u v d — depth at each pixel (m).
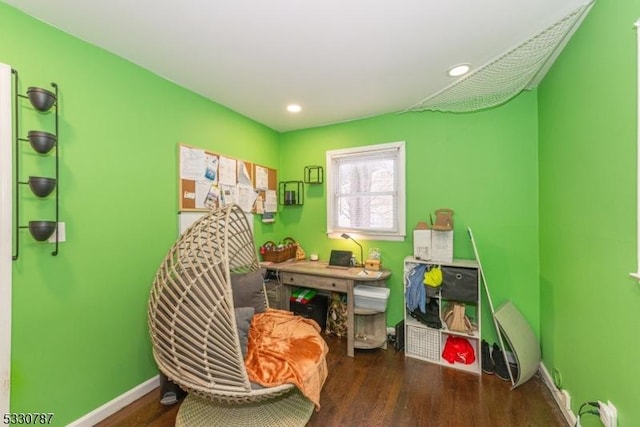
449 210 2.64
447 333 2.42
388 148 2.97
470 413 1.81
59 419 1.59
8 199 1.40
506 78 2.21
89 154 1.72
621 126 1.20
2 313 1.37
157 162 2.13
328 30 1.63
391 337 2.88
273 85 2.33
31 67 1.48
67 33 1.63
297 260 3.34
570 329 1.72
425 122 2.80
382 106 2.76
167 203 2.21
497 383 2.13
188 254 1.62
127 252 1.93
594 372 1.44
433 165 2.77
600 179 1.37
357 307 2.70
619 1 1.20
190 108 2.40
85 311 1.71
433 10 1.47
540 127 2.28
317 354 1.75
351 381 2.16
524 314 2.41
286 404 1.83
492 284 2.53
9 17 1.41
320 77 2.20
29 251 1.48
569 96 1.71
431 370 2.32
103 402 1.79
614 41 1.24
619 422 1.23
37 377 1.51
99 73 1.77
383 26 1.60
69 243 1.63
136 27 1.60
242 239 2.33
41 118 1.52
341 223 3.29
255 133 3.17
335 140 3.27
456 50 1.84
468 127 2.63
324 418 1.77
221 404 1.79
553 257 2.01
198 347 1.49
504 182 2.49
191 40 1.72
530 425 1.70
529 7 1.45
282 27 1.61
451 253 2.50
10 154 1.40
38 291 1.51
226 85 2.33
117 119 1.87
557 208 1.92
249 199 3.05
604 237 1.34
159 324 1.57
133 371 1.96
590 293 1.48
